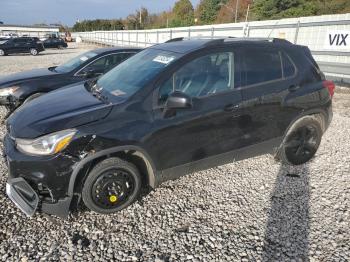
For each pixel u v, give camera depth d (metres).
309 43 11.42
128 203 3.16
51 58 22.38
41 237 2.77
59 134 2.70
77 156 2.74
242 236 2.78
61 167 2.70
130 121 2.92
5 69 15.23
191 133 3.21
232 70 3.45
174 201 3.34
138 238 2.77
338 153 4.58
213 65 3.37
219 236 2.79
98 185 2.94
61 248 2.63
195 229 2.89
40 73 6.30
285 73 3.79
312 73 4.03
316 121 4.08
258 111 3.57
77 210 3.14
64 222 2.97
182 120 3.13
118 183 3.03
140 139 2.94
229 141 3.50
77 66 6.35
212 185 3.67
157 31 25.41
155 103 3.05
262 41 3.73
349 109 7.26
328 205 3.24
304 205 3.24
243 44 3.57
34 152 2.73
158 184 3.28
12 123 3.13
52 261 2.49
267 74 3.66
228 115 3.37
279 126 3.81
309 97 3.93
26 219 3.01
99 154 2.80
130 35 34.00
